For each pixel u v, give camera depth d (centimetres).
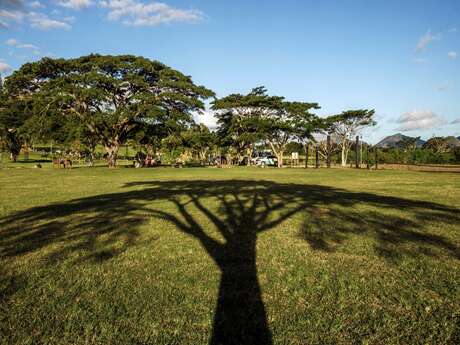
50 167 4406
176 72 4603
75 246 632
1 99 4172
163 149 5962
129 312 373
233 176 2727
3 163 5566
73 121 4175
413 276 481
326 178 2514
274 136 5741
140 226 802
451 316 366
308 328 341
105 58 4197
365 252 593
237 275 483
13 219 891
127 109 4200
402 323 352
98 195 1415
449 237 698
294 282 458
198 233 732
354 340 321
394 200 1262
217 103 5838
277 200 1253
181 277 475
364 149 6425
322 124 5709
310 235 715
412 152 6225
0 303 395
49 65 4044
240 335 329
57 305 388
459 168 4525
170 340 321
